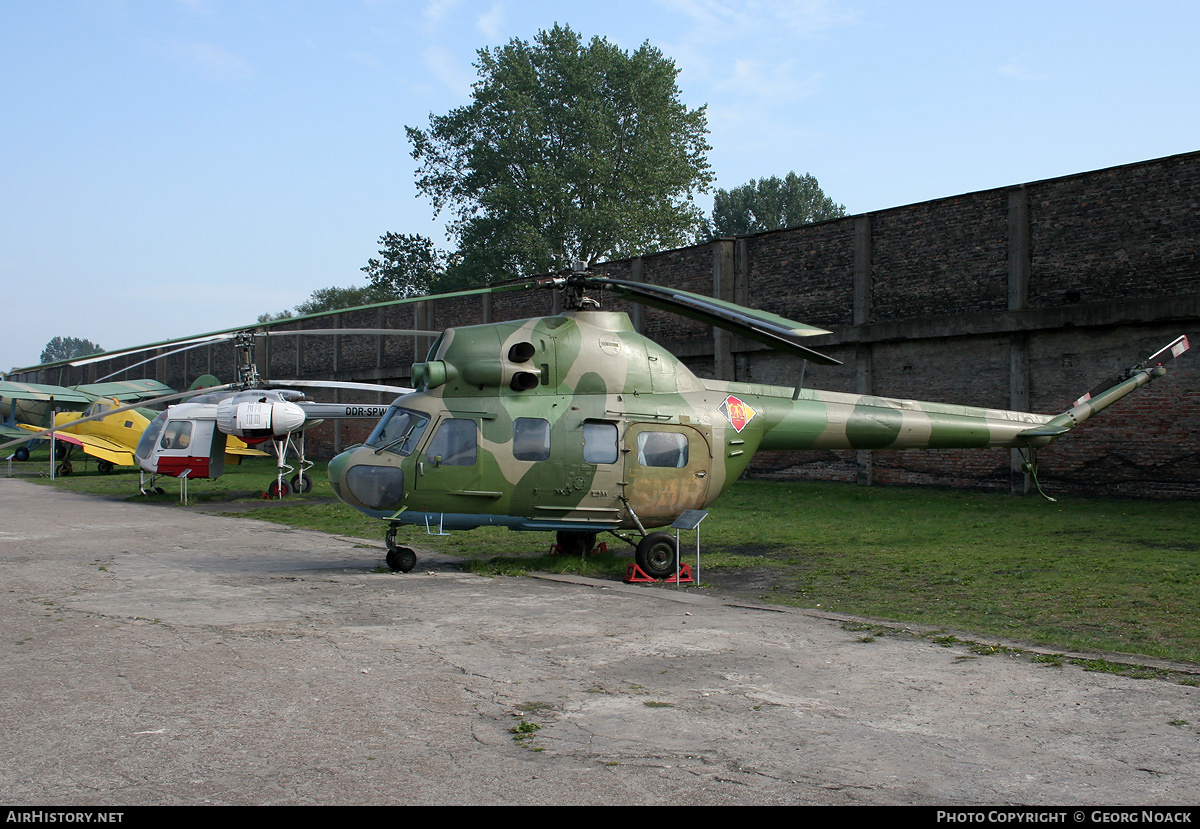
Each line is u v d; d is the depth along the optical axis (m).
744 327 10.67
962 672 6.54
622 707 5.74
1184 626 7.98
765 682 6.30
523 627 8.14
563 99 53.78
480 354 11.26
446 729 5.32
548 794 4.36
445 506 11.12
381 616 8.63
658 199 53.91
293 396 24.16
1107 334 19.62
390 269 63.09
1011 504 18.73
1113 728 5.29
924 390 22.94
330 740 5.13
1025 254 20.80
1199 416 18.25
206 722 5.45
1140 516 16.28
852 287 24.20
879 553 12.72
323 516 19.09
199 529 16.91
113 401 31.41
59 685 6.23
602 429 11.37
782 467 25.98
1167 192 18.64
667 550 11.05
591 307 11.97
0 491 26.58
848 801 4.27
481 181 55.19
